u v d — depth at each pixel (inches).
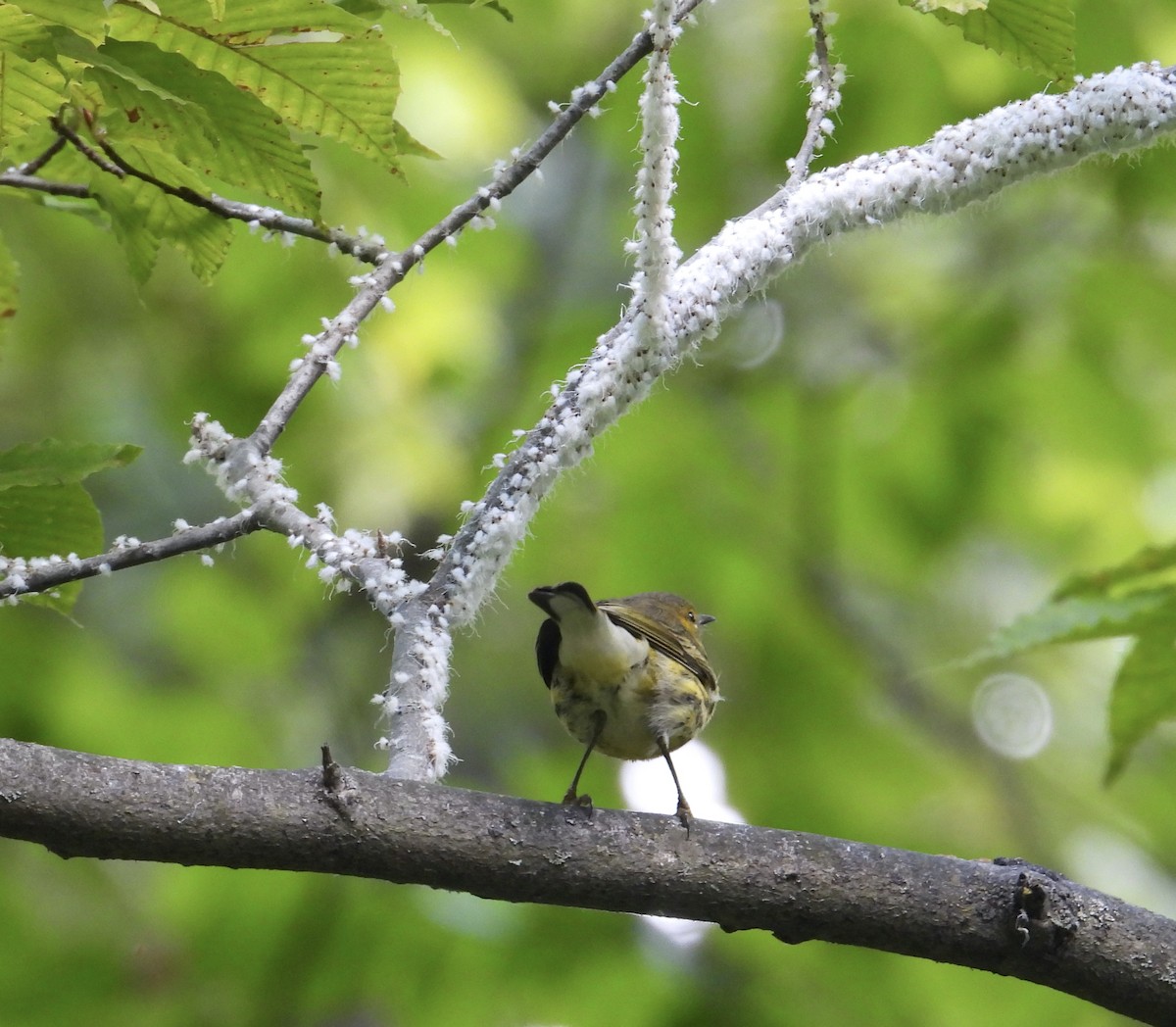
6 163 226.2
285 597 496.7
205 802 156.1
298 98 175.5
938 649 574.9
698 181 477.7
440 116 492.4
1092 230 514.9
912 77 450.9
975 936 173.0
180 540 175.5
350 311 193.8
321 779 160.2
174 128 176.4
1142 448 502.9
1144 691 224.7
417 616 173.3
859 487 514.6
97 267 526.9
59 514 193.3
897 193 197.9
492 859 163.0
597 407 179.9
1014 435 512.7
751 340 538.6
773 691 500.4
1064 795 556.1
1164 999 173.5
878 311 536.7
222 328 518.0
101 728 426.0
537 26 537.0
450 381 506.3
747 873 169.6
